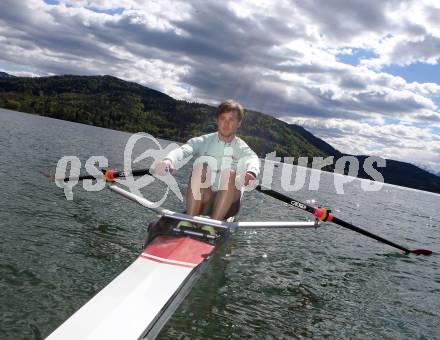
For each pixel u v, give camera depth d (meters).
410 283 6.89
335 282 6.30
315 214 7.07
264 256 7.08
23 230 6.32
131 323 3.32
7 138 21.08
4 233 6.02
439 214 24.67
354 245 9.23
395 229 13.22
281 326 4.46
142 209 9.27
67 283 4.71
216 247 5.32
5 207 7.37
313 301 5.37
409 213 20.91
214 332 4.08
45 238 6.14
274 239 8.52
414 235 12.66
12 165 12.04
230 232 5.77
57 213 7.66
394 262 8.23
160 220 5.63
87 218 7.68
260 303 5.01
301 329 4.47
